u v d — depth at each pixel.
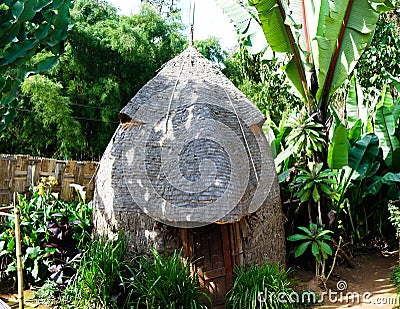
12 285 5.34
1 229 5.84
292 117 5.77
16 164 6.46
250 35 6.52
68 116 12.11
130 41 12.71
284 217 5.76
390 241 6.84
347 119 7.46
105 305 4.14
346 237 6.67
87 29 12.84
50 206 5.64
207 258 4.61
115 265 4.34
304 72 5.59
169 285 4.04
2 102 2.41
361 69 9.34
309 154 5.52
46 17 2.47
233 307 4.21
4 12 2.34
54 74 12.53
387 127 6.70
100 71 13.20
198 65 5.30
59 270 4.90
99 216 5.10
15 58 2.34
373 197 6.88
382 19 9.27
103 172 5.14
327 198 5.63
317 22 5.44
